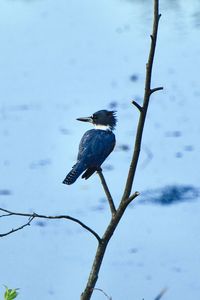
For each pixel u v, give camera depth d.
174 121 15.87
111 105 16.78
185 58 19.17
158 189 13.30
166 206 12.71
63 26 21.72
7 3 23.25
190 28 20.80
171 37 20.47
